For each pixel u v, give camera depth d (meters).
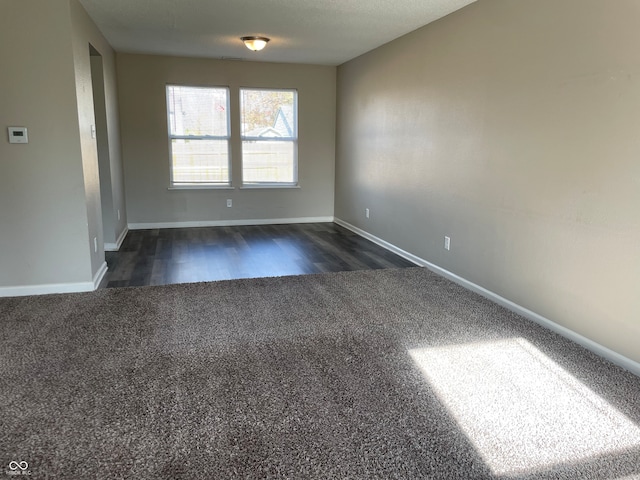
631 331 2.47
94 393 2.19
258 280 4.07
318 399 2.17
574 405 2.15
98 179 4.17
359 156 6.19
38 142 3.40
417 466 1.74
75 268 3.66
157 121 6.29
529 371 2.46
